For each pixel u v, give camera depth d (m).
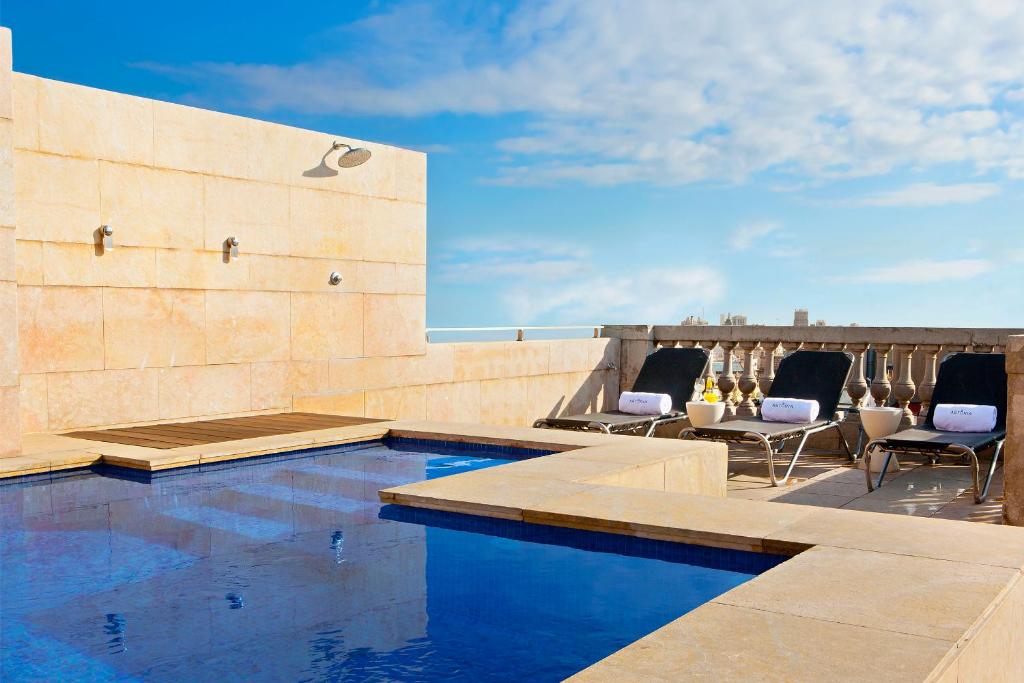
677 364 9.53
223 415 7.50
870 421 7.81
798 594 2.67
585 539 3.83
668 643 2.27
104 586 3.27
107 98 6.58
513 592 3.15
